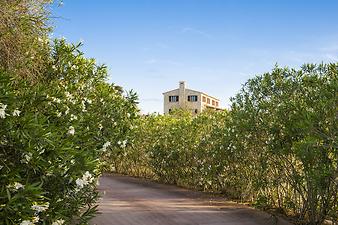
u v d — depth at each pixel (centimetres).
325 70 1040
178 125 1881
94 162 495
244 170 1372
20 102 466
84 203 611
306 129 841
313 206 952
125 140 904
